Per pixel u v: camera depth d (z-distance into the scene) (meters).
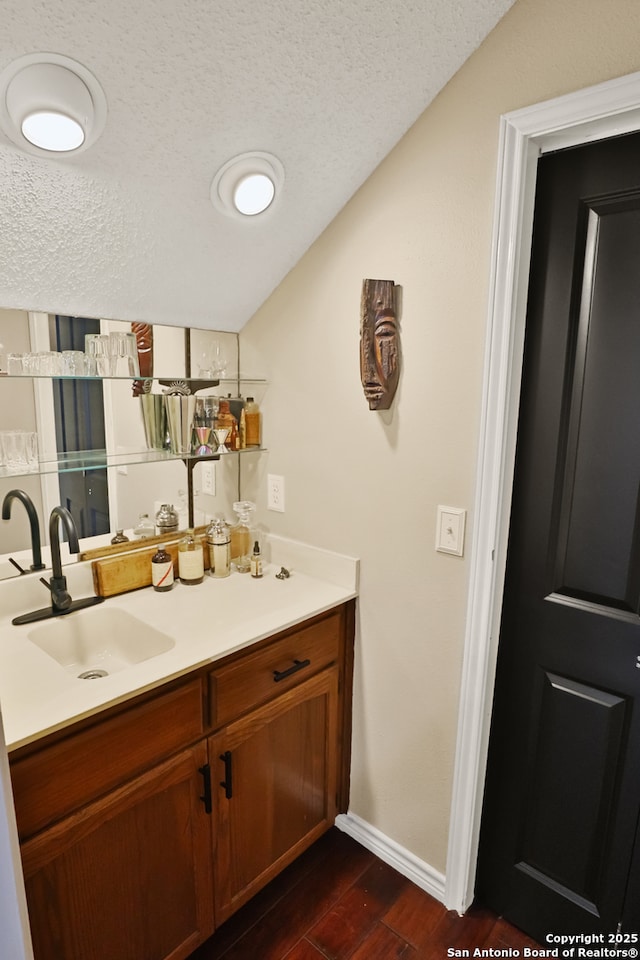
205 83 1.04
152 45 0.95
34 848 1.00
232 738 1.34
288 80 1.10
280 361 1.74
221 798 1.35
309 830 1.65
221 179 1.26
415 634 1.51
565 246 1.19
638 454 1.16
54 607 1.47
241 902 1.45
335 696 1.65
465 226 1.26
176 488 1.79
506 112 1.16
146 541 1.72
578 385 1.22
